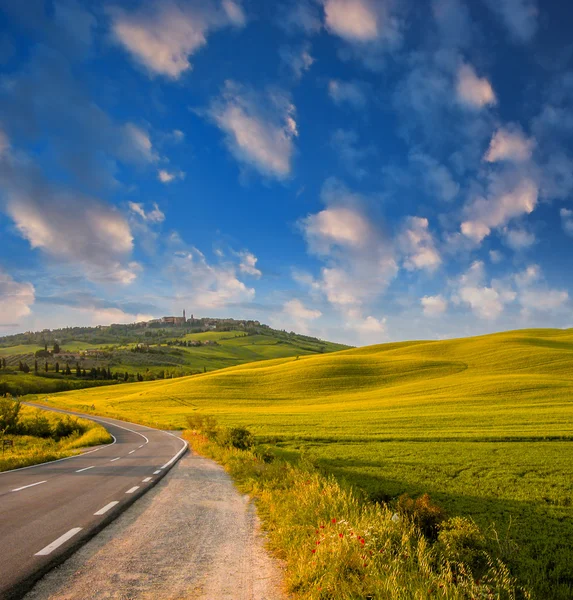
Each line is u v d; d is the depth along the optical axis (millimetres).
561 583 8023
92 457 22297
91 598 4848
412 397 61531
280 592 5211
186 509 9789
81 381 171125
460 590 5340
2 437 38844
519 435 29562
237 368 150000
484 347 105625
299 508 9062
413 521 8570
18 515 8688
